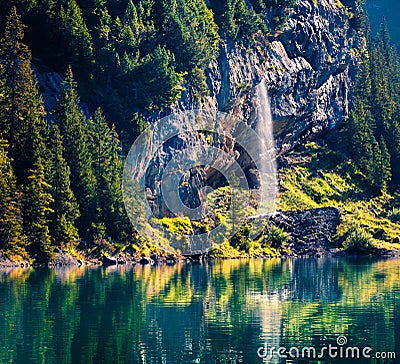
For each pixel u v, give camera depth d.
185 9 183.75
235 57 194.00
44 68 165.62
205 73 184.00
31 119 142.62
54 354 73.81
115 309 93.75
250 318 88.88
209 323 86.19
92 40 170.38
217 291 108.38
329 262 158.00
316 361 72.31
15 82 145.25
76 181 149.38
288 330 82.94
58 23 166.12
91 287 110.88
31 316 89.44
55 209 142.00
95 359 72.25
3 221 131.38
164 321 87.25
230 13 192.75
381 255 178.38
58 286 111.25
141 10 178.88
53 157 143.38
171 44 178.88
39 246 137.38
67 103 152.62
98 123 155.88
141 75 169.38
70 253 142.62
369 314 91.31
